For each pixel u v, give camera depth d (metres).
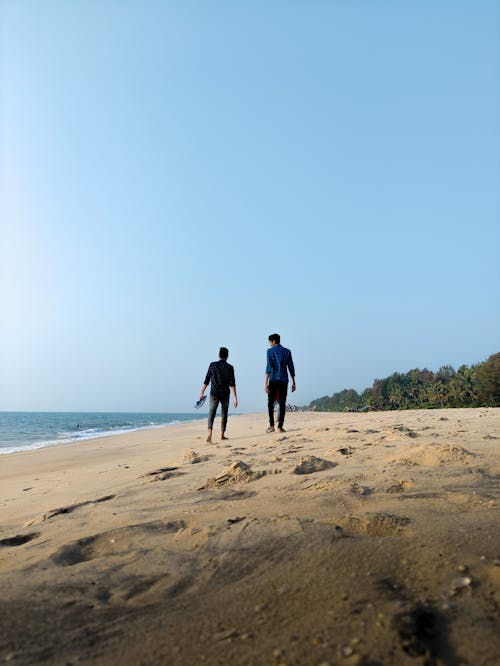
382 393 108.00
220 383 7.57
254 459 4.33
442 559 1.60
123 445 9.22
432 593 1.39
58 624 1.37
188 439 9.13
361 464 3.45
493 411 10.95
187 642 1.25
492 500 2.27
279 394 8.11
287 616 1.33
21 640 1.29
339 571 1.59
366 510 2.24
